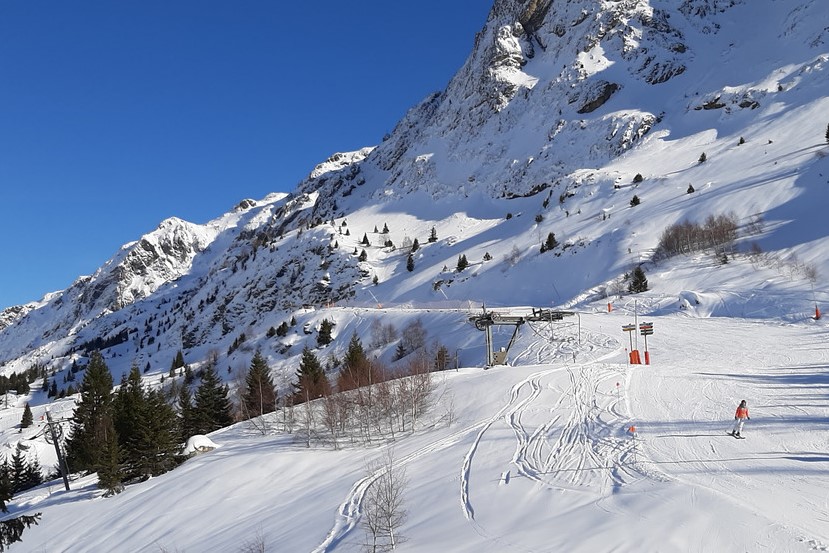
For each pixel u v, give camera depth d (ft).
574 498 70.44
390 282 545.85
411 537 68.28
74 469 188.96
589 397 123.65
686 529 56.54
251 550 78.33
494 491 77.92
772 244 301.02
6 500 168.86
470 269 472.85
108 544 105.50
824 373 123.85
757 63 651.66
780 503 61.52
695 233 334.24
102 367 203.92
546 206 557.33
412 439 117.70
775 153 434.30
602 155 617.21
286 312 555.28
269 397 224.74
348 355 244.42
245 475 115.85
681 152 538.88
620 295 302.04
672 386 126.31
